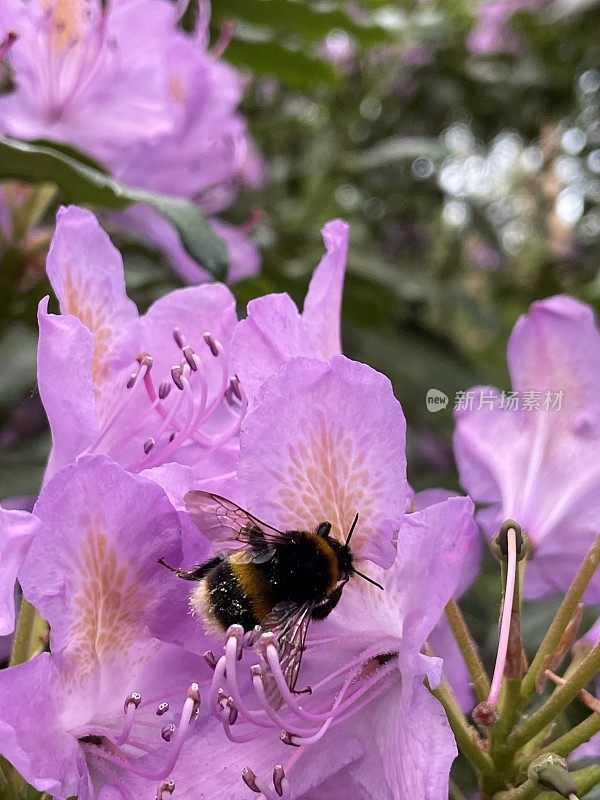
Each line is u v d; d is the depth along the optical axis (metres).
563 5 0.42
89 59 0.18
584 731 0.11
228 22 0.22
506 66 0.44
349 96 0.38
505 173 0.53
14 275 0.20
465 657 0.11
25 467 0.23
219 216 0.28
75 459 0.10
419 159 0.43
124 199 0.17
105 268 0.12
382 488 0.10
